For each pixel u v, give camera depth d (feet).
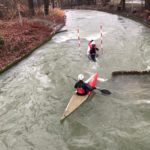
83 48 62.59
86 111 32.65
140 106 33.24
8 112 34.35
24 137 28.84
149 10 99.45
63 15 127.13
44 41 70.23
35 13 109.29
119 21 108.06
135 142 26.50
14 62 52.90
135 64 49.34
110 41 68.80
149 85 38.86
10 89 41.16
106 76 43.75
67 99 36.86
